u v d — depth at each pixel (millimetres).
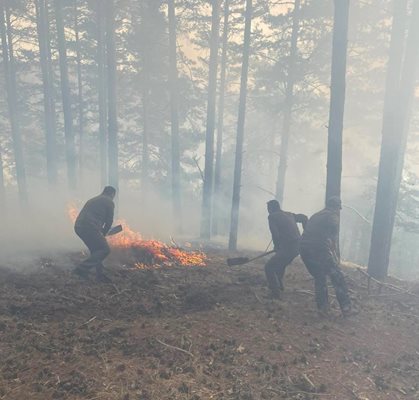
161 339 5051
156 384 4109
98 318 5656
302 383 4375
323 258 6270
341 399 4191
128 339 5027
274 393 4164
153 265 8758
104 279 7250
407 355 5270
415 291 7980
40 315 5648
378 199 9289
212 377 4344
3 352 4551
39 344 4762
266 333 5465
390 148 9109
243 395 4039
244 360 4734
